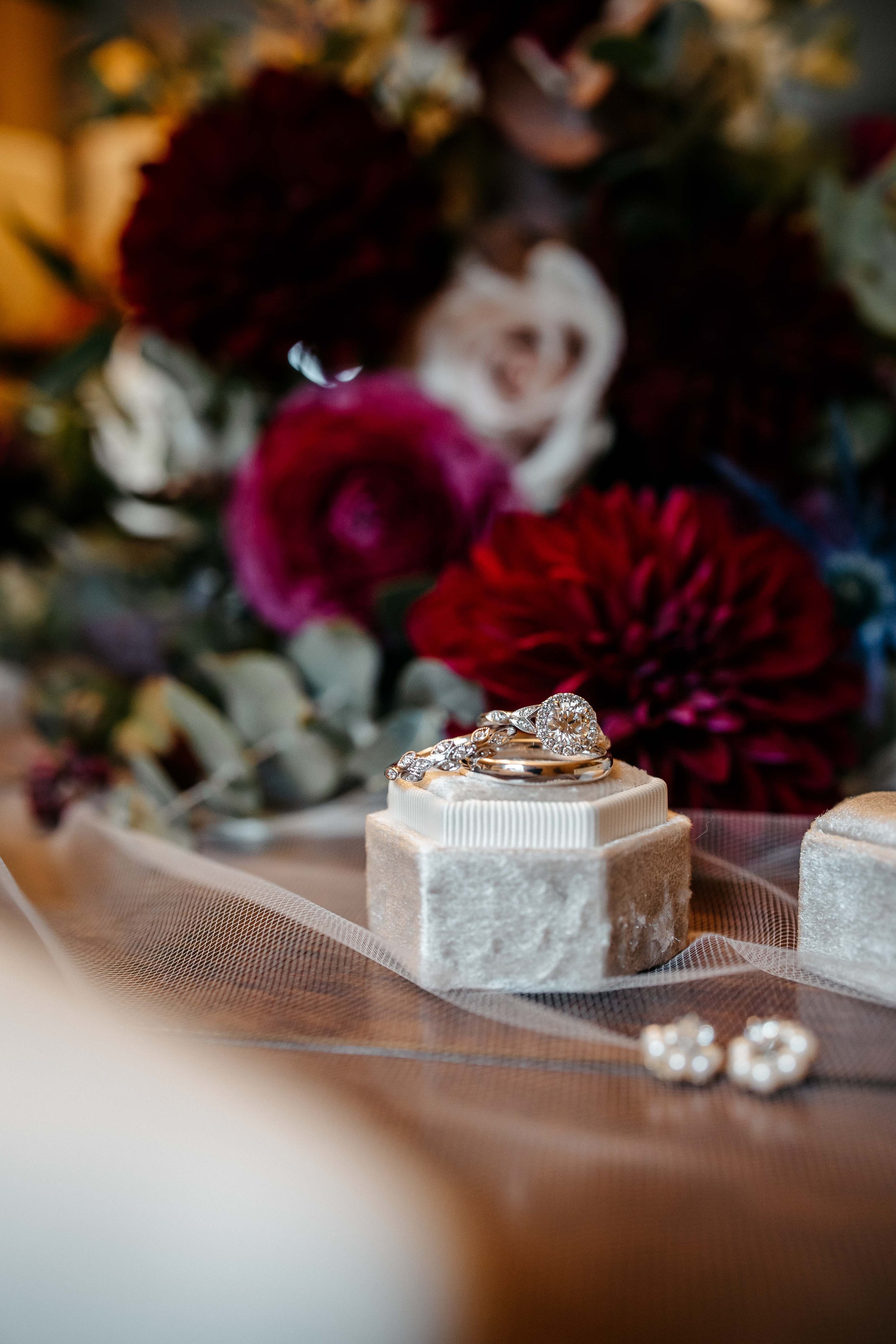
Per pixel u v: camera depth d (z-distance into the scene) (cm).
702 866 32
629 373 38
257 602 38
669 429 38
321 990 29
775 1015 28
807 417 38
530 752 29
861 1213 24
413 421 37
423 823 28
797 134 42
